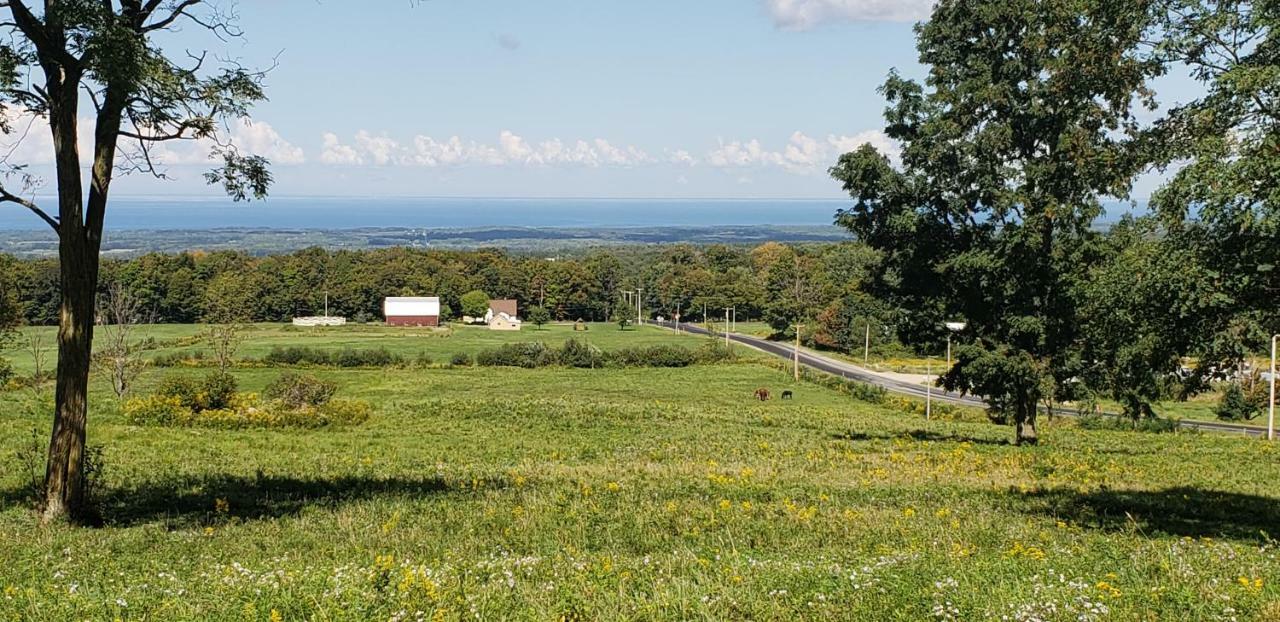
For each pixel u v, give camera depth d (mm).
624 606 7727
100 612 7664
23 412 37406
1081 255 26141
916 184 28297
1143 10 13680
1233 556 10516
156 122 14227
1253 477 22844
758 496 17734
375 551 11836
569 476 21125
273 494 18234
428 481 20406
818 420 43656
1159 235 13258
